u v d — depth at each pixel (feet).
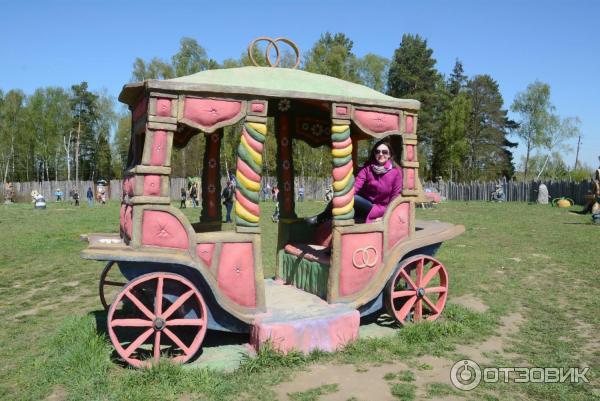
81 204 120.67
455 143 172.04
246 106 14.80
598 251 34.71
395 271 17.21
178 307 14.19
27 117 180.75
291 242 20.52
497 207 88.22
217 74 15.65
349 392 12.28
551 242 39.78
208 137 19.62
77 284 26.53
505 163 213.87
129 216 14.47
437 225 20.34
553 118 180.86
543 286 24.49
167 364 13.29
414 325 16.87
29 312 20.92
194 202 88.53
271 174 125.29
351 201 16.43
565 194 101.04
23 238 45.78
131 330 16.84
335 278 16.20
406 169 17.66
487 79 211.00
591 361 14.65
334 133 16.08
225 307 14.42
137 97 15.48
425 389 12.53
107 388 12.34
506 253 34.50
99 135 196.24
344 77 121.90
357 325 15.53
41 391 12.54
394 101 17.08
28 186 153.17
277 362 13.80
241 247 14.96
